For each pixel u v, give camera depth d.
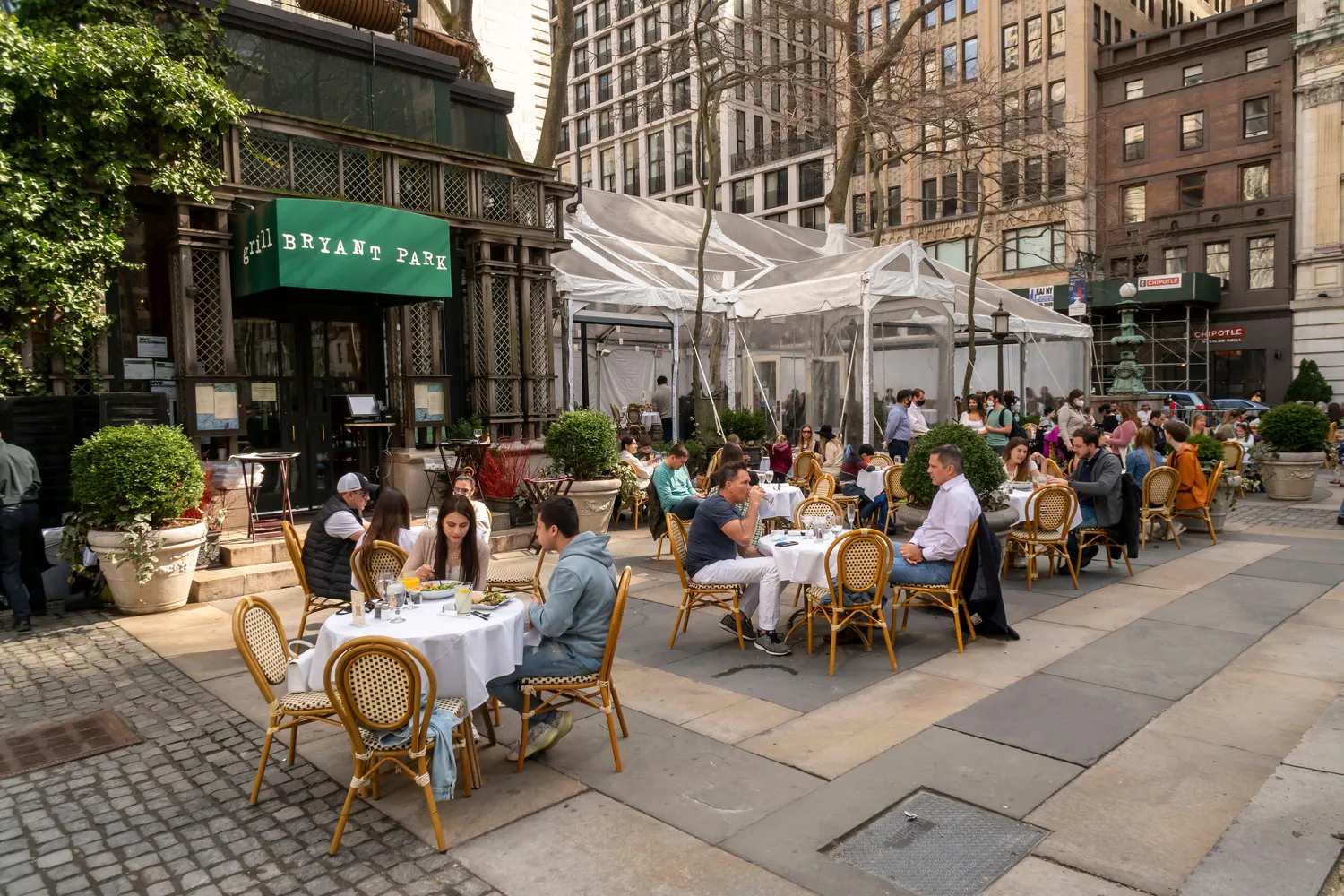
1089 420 14.56
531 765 4.23
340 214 8.90
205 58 8.90
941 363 15.80
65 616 7.32
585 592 4.24
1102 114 38.03
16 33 7.53
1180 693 5.08
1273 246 34.06
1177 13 44.09
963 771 4.07
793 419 18.94
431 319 10.93
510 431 11.56
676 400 14.82
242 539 8.73
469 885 3.19
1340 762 3.81
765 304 15.62
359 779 3.45
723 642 6.37
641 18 52.50
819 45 24.38
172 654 6.20
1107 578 8.31
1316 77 32.28
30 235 7.52
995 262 40.34
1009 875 3.17
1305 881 2.96
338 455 10.80
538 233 11.53
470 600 4.10
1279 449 13.90
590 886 3.16
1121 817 3.58
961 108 18.16
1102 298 36.69
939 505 6.18
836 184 20.48
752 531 6.23
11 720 4.98
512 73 17.78
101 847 3.54
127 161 8.16
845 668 5.71
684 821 3.64
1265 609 6.96
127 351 8.98
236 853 3.47
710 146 14.28
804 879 3.18
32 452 7.87
